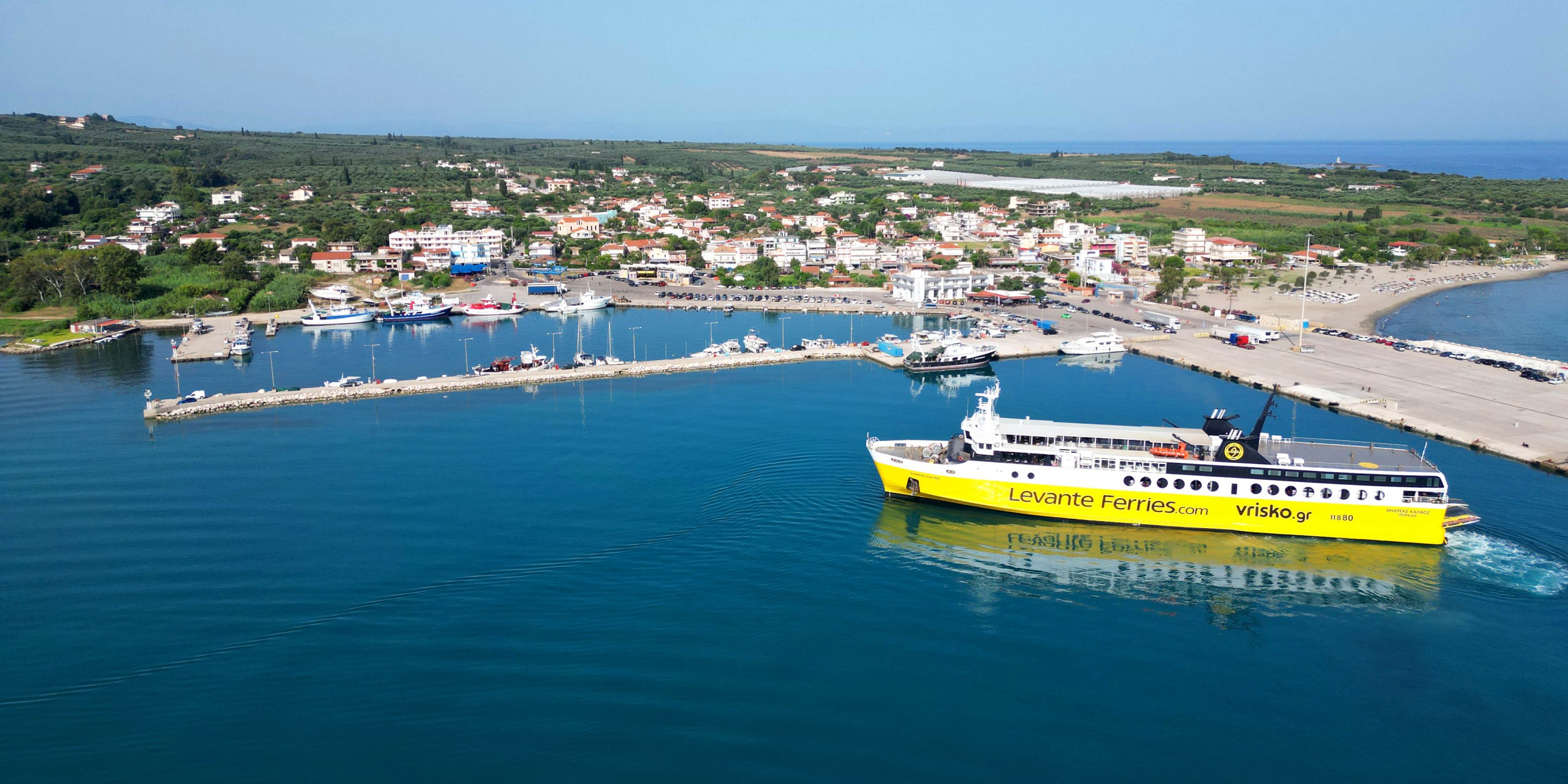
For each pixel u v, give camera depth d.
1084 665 82.44
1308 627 89.56
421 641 85.00
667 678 79.25
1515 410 160.62
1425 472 106.06
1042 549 107.00
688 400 173.88
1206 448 113.06
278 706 75.62
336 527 111.00
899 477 119.38
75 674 80.38
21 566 100.75
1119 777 68.00
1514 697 78.00
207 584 96.31
